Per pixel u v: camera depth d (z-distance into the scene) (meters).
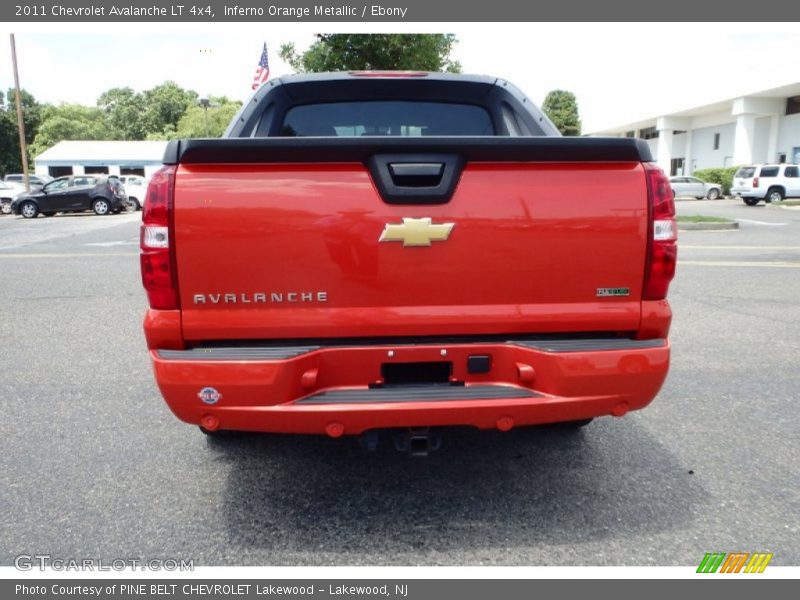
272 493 3.04
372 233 2.39
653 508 2.89
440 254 2.42
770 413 3.99
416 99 3.94
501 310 2.47
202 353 2.39
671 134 42.69
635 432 3.73
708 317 6.45
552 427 3.75
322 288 2.41
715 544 2.63
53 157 49.97
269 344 2.46
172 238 2.35
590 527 2.75
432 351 2.47
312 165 2.36
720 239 13.72
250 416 2.38
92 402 4.21
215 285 2.38
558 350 2.44
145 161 50.56
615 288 2.51
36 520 2.80
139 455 3.43
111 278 8.85
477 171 2.40
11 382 4.60
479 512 2.87
